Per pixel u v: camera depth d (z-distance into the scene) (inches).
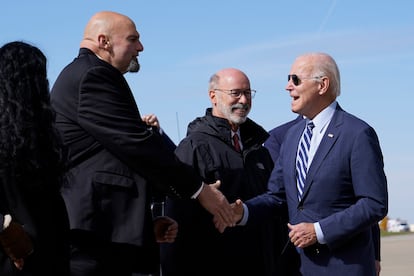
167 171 169.5
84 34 181.9
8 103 143.5
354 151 183.3
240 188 215.5
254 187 217.9
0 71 145.7
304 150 192.2
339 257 184.4
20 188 142.6
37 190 144.7
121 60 180.1
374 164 182.1
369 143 183.3
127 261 169.3
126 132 166.6
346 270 183.6
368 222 179.5
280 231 225.5
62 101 169.5
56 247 146.6
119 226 166.6
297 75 191.8
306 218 187.2
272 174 204.8
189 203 214.4
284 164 195.8
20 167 142.3
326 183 185.3
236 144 221.3
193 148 214.7
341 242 181.8
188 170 174.2
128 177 169.0
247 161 219.9
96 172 166.7
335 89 191.8
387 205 182.1
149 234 170.1
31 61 147.6
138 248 167.8
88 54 175.5
